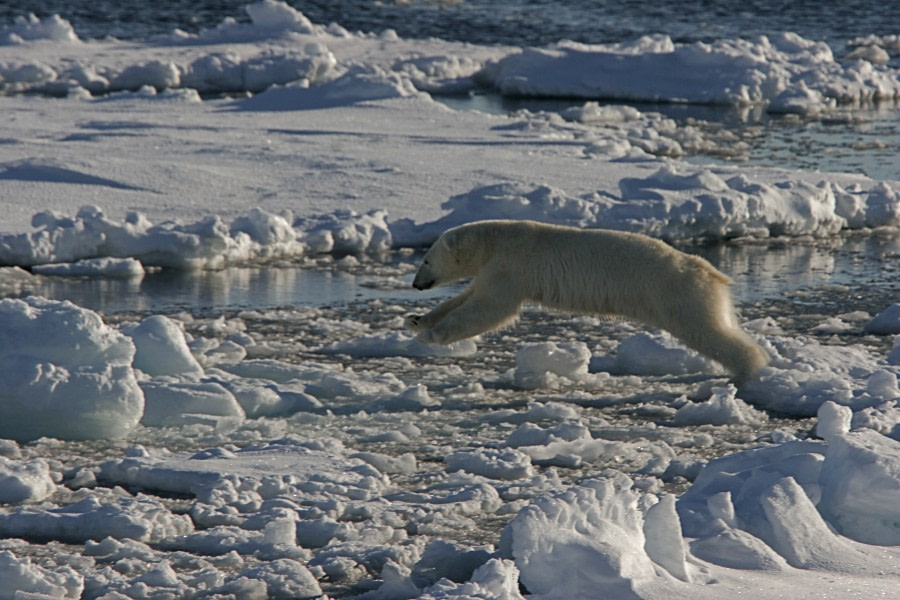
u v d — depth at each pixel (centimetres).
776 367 2144
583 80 7700
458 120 5931
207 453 1669
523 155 4806
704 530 1231
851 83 7600
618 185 4112
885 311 2575
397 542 1346
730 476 1370
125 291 2975
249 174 4297
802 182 3934
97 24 11194
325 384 2100
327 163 4503
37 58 8056
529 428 1773
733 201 3694
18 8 12062
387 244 3522
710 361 2217
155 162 4353
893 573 1147
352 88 6650
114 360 1859
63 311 1867
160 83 7712
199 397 1905
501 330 2564
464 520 1417
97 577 1206
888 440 1391
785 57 8144
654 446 1730
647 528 1147
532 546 1125
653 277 2011
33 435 1814
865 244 3656
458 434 1841
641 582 1070
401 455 1677
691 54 7669
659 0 13912
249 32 9356
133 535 1358
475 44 10231
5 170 4094
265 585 1199
